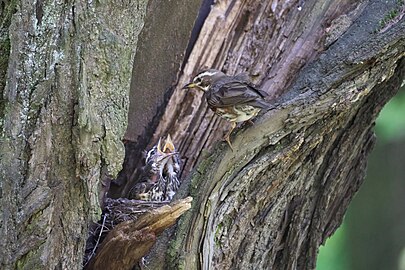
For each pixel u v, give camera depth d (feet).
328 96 30.37
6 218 25.75
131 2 28.07
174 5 34.12
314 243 33.58
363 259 66.23
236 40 34.83
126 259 28.91
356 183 34.55
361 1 32.94
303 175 31.71
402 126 58.39
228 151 30.22
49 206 26.17
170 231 29.99
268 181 30.63
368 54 30.53
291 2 34.30
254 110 30.35
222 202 29.96
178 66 34.71
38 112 26.40
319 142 31.35
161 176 35.32
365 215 66.49
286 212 32.30
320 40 33.04
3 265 25.62
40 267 26.04
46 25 26.61
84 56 26.76
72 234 26.86
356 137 32.96
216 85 31.78
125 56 27.76
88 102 26.58
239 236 30.48
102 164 27.22
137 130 34.81
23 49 26.48
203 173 30.19
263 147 30.42
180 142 34.94
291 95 30.96
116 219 32.76
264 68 33.94
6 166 26.04
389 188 66.28
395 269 65.46
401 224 65.77
